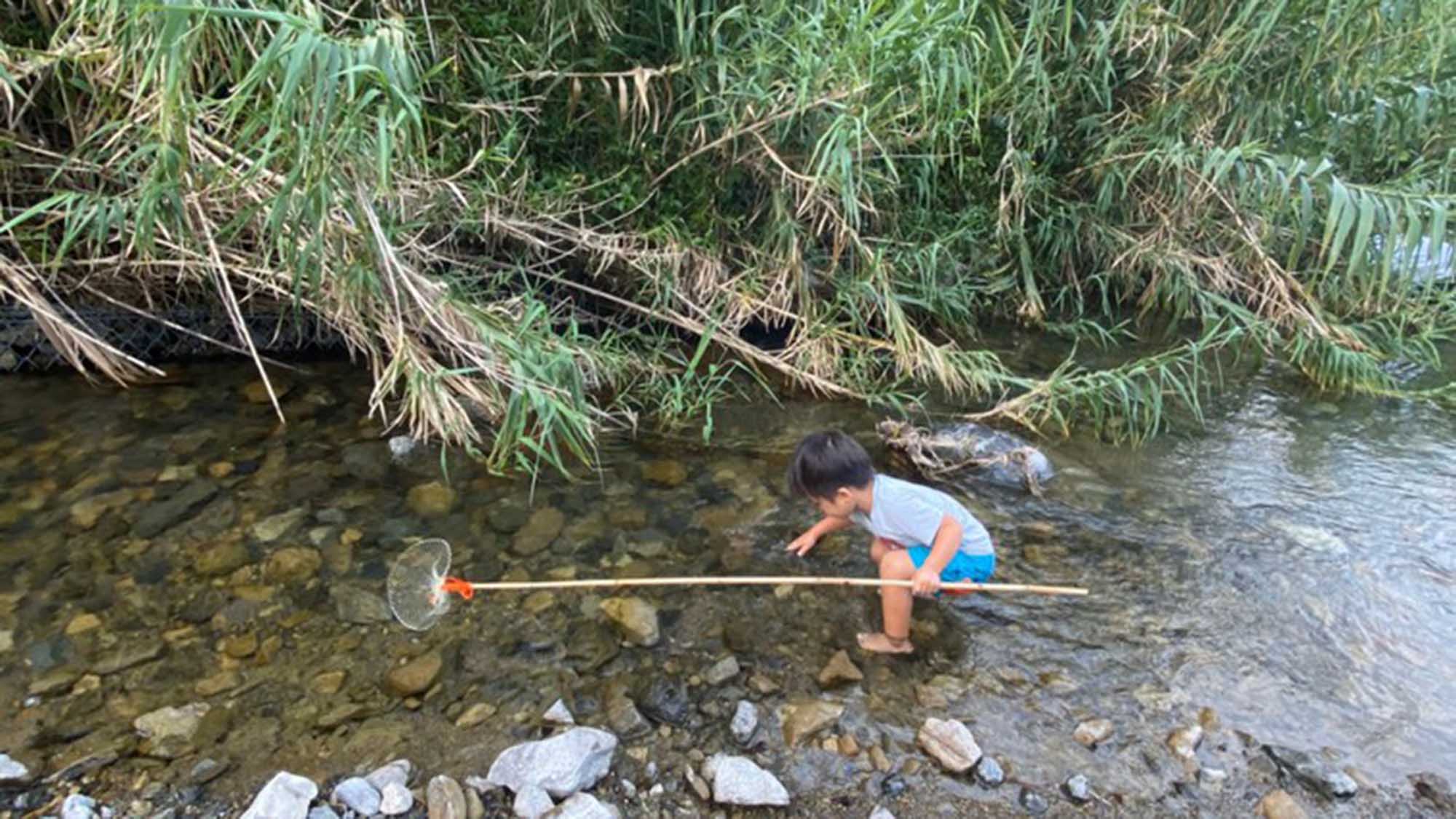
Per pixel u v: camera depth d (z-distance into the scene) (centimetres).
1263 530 328
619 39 419
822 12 373
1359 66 480
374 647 252
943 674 252
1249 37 462
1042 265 570
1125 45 489
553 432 370
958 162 508
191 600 266
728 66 392
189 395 386
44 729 216
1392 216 392
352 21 362
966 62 381
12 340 386
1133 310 579
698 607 278
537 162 440
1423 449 400
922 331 520
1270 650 262
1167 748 225
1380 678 251
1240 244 545
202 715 224
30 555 280
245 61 304
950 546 257
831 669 251
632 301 468
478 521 317
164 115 251
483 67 387
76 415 363
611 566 296
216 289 386
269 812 192
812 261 492
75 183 359
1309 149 518
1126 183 502
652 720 232
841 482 272
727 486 350
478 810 201
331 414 381
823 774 217
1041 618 276
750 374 453
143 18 260
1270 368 499
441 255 406
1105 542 319
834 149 380
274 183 330
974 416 421
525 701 236
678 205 453
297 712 228
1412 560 310
